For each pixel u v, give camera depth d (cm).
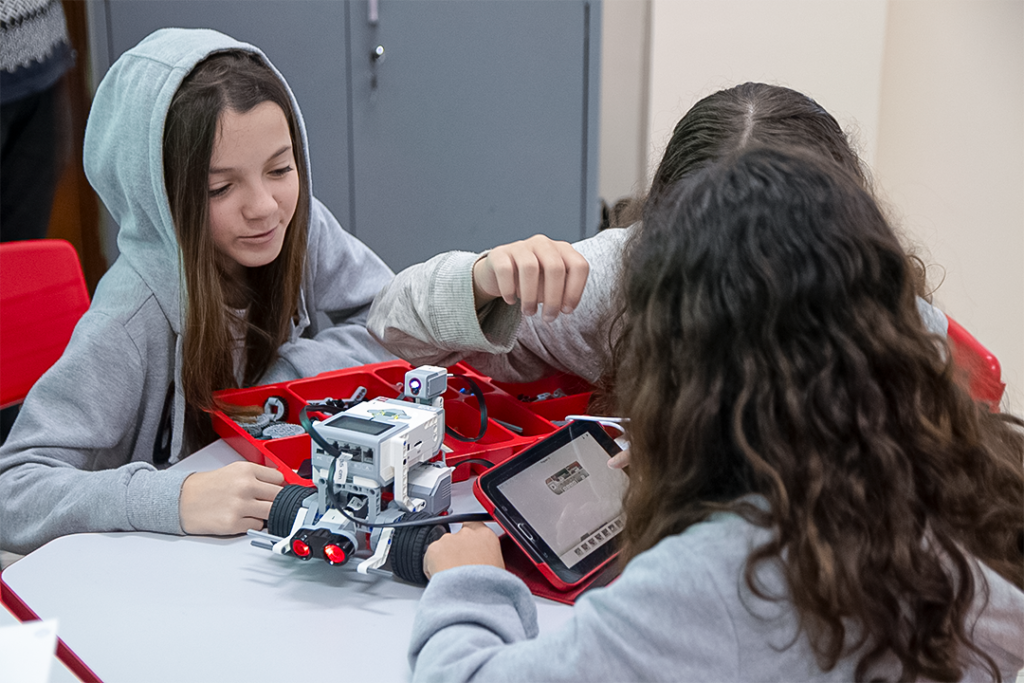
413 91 211
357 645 69
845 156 84
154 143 106
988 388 114
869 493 51
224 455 105
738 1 232
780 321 51
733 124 84
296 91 205
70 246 127
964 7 226
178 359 112
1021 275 239
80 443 102
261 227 113
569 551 78
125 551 83
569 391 123
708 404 52
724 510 52
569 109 220
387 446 75
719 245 53
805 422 51
